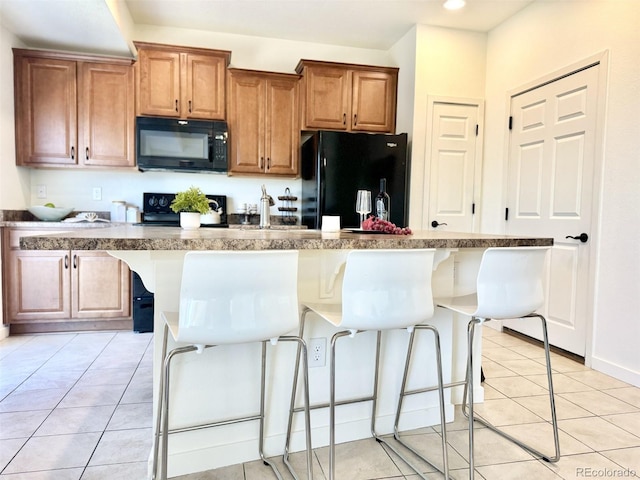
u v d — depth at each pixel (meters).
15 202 3.25
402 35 3.81
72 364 2.59
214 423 1.53
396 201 3.52
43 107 3.26
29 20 2.91
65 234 1.25
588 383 2.41
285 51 3.98
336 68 3.74
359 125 3.80
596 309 2.63
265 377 1.62
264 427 1.64
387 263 1.33
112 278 3.27
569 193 2.86
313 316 1.70
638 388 2.34
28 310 3.15
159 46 3.39
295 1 3.23
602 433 1.86
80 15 2.84
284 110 3.69
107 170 3.49
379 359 1.81
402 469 1.58
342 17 3.48
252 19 3.54
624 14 2.46
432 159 3.64
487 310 1.48
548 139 3.05
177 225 3.37
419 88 3.58
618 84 2.49
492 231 3.65
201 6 3.32
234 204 3.93
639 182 2.36
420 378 1.89
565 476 1.55
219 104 3.54
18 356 2.71
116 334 3.25
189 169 3.46
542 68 3.10
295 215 4.04
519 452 1.71
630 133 2.42
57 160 3.30
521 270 1.52
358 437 1.80
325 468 1.57
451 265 1.95
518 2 3.19
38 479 1.47
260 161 3.66
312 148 3.54
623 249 2.46
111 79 3.35
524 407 2.11
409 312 1.38
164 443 1.22
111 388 2.24
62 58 3.27
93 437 1.75
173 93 3.45
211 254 1.10
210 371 1.54
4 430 1.80
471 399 1.48
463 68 3.68
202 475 1.52
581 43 2.76
